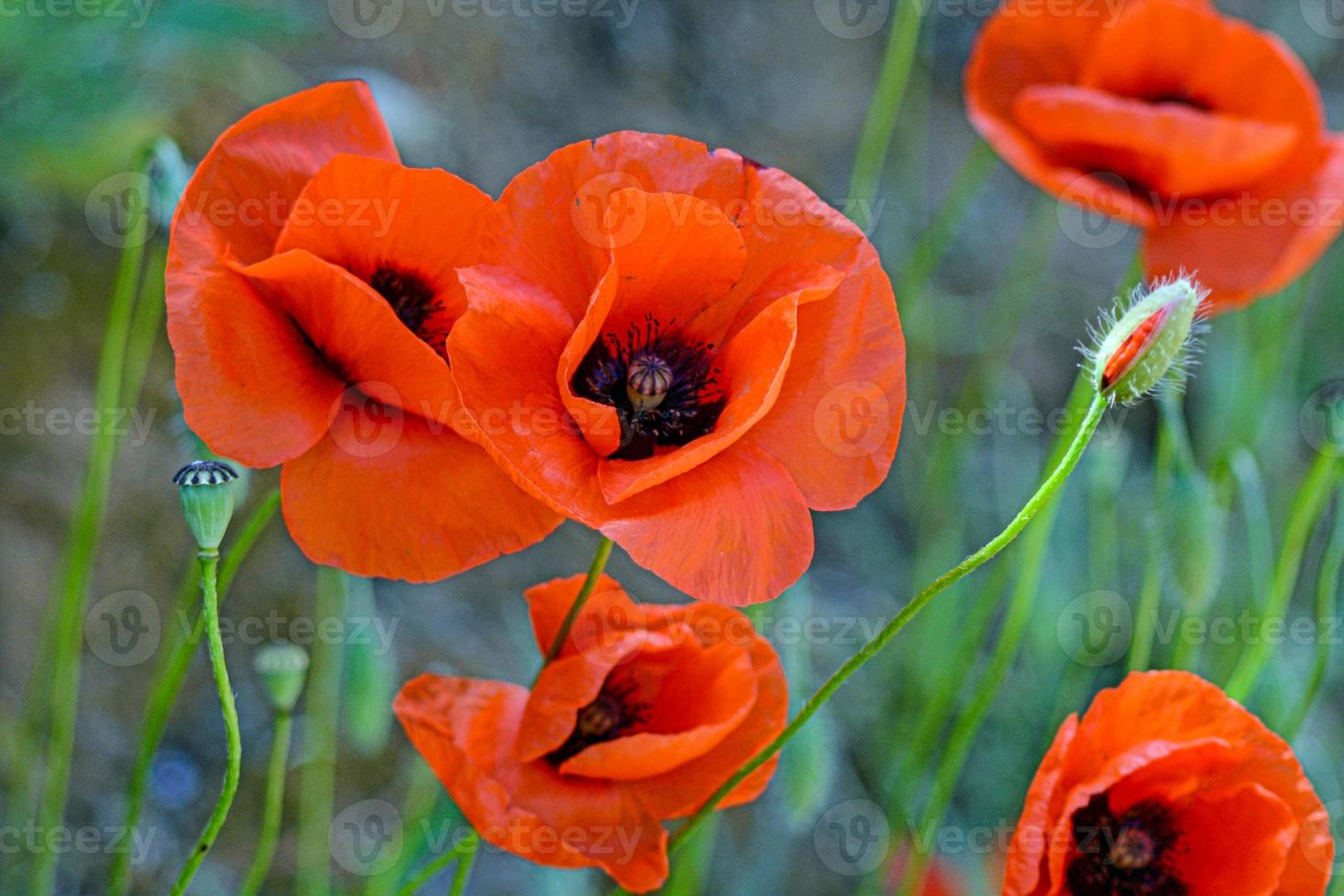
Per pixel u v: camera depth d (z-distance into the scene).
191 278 0.72
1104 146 0.90
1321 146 0.90
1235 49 0.91
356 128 0.75
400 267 0.74
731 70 1.71
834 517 1.48
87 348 1.13
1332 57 2.03
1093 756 0.76
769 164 1.65
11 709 0.98
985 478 1.51
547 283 0.73
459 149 1.42
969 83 0.93
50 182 1.12
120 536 1.07
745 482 0.72
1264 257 0.90
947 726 1.28
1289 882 0.77
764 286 0.73
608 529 0.70
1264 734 0.76
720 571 0.71
